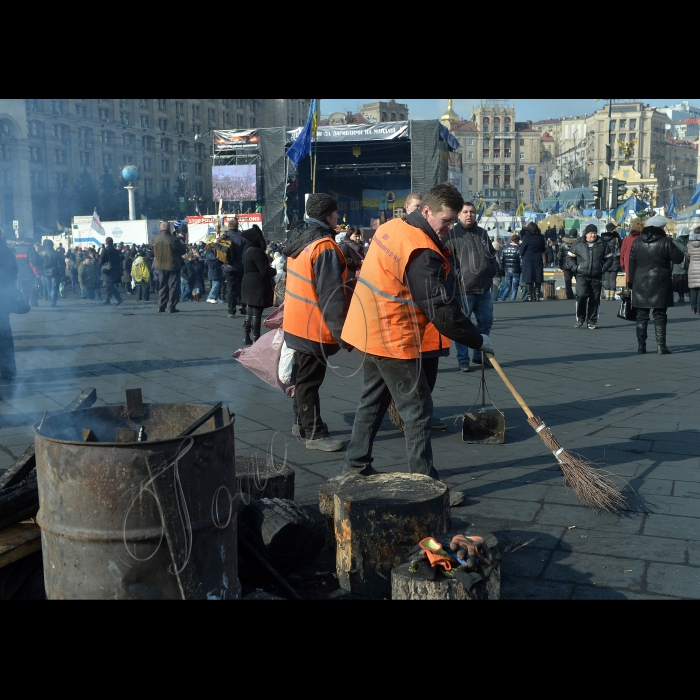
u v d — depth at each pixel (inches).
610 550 134.0
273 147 1363.2
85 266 839.7
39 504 102.5
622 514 152.1
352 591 117.3
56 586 97.3
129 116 4173.2
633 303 377.7
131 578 94.2
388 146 1392.7
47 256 748.6
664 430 219.3
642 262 371.6
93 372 325.1
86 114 3941.9
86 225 1384.1
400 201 1578.5
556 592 117.1
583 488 154.5
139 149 4259.4
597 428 224.8
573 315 594.2
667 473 178.5
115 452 91.4
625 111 5836.6
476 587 103.5
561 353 385.4
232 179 1374.3
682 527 144.4
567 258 760.3
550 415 243.6
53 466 94.2
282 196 1376.7
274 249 735.7
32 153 3710.6
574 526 146.1
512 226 1672.0
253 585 119.5
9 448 197.8
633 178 2517.2
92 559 93.7
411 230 144.3
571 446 205.3
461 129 5364.2
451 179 1448.1
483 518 151.2
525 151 5482.3
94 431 117.2
